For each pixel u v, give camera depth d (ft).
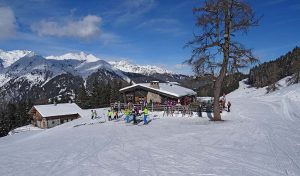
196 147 52.08
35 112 258.78
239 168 37.29
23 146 69.92
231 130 72.84
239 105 163.94
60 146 60.90
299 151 46.39
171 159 43.29
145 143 58.49
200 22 93.45
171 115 119.55
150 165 40.06
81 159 45.70
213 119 100.58
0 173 39.65
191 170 36.96
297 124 83.56
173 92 142.61
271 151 46.83
